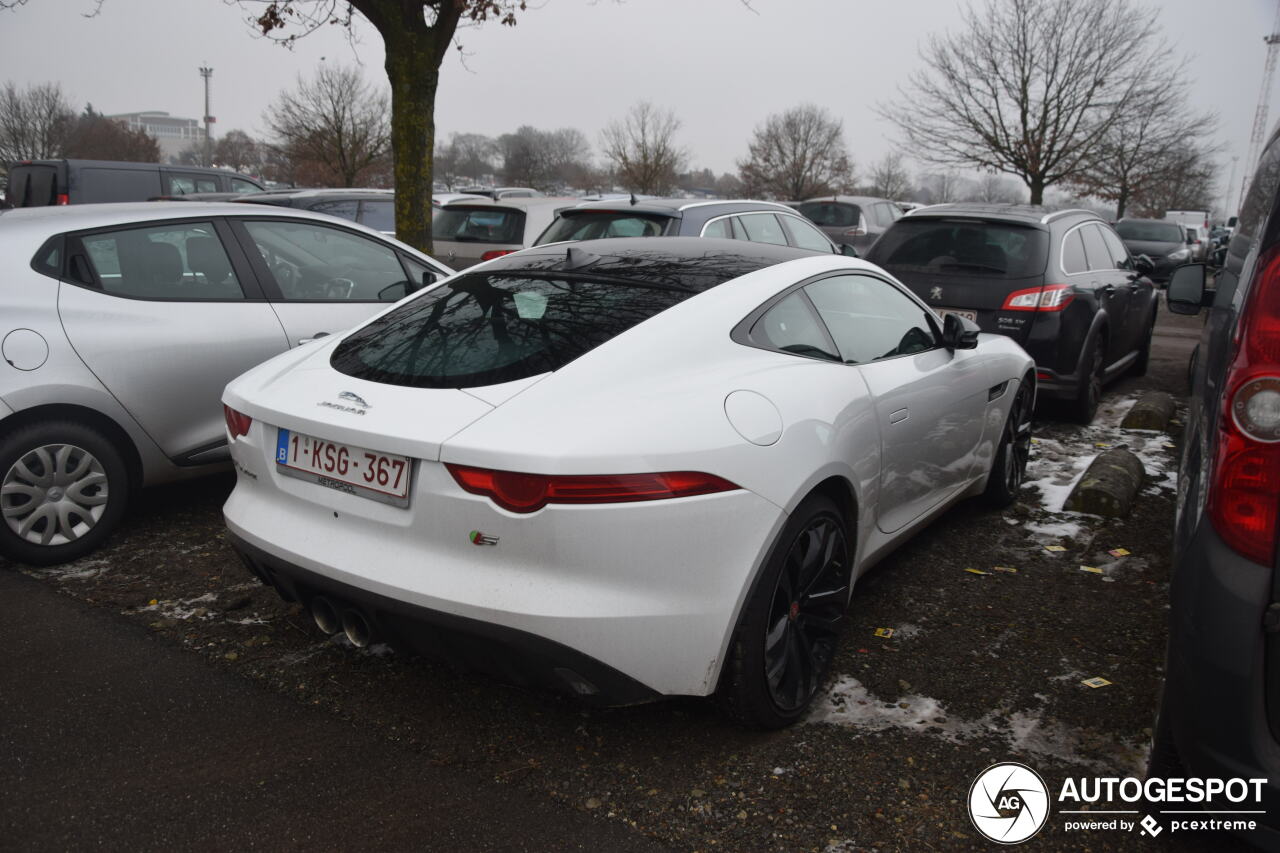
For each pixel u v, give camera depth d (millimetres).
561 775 2641
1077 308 6484
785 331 3125
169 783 2578
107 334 4109
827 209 18812
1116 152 27297
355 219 11586
